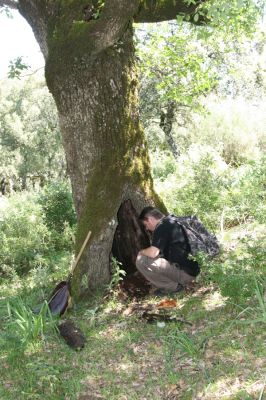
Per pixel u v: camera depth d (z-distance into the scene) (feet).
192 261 18.52
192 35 31.58
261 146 81.66
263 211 23.98
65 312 18.71
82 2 19.38
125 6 17.12
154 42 33.27
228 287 15.84
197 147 40.81
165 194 31.40
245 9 23.32
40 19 20.72
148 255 18.21
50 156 131.64
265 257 17.98
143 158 21.44
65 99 20.18
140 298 19.19
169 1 20.67
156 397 12.62
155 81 64.85
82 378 13.96
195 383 12.76
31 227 32.45
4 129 129.80
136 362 14.42
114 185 20.42
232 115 79.20
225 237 23.36
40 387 13.73
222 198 27.09
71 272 19.94
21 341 16.07
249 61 64.75
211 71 35.35
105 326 17.04
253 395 11.68
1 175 137.69
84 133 20.36
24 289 24.02
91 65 19.51
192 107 36.58
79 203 21.35
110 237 20.12
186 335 15.02
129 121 20.90
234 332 14.64
